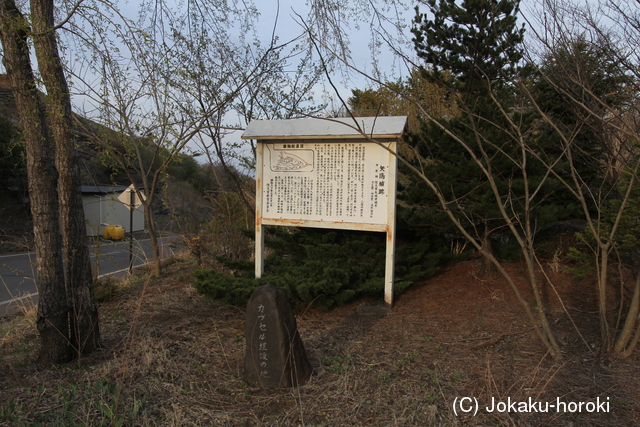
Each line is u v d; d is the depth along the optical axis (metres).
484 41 4.64
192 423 2.85
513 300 4.88
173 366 3.73
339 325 4.77
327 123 5.28
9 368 3.86
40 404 3.13
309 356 3.93
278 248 6.63
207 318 5.20
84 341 4.07
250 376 3.41
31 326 5.16
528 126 4.88
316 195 5.41
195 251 8.70
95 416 2.93
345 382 3.30
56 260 3.85
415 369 3.53
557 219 5.06
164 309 5.66
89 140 7.41
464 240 6.61
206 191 9.63
